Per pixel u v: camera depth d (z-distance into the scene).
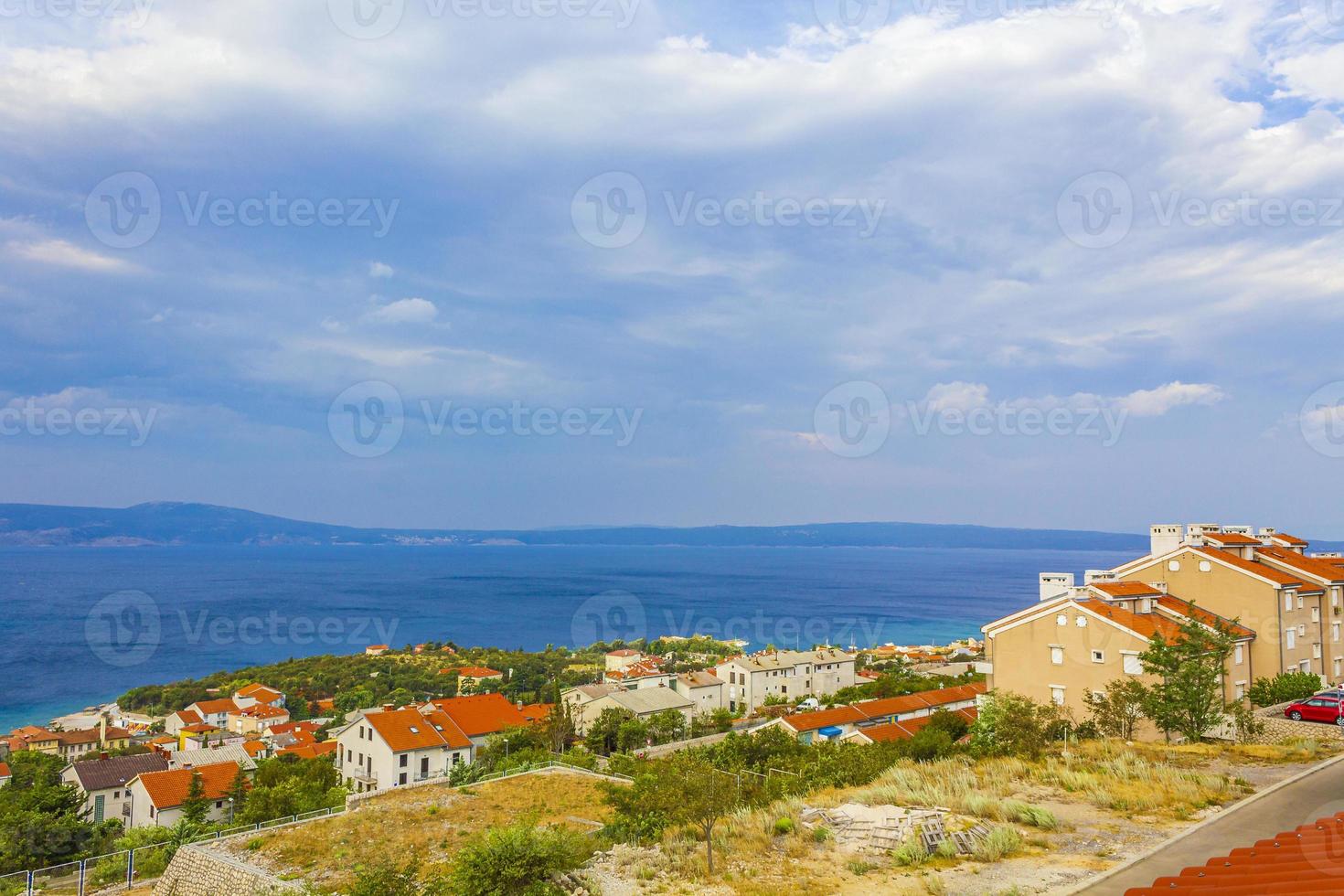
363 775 74.38
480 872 22.62
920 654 178.25
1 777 77.12
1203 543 50.34
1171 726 34.88
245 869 33.31
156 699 142.50
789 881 20.75
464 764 57.41
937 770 31.73
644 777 32.47
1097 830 22.11
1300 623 47.56
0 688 164.50
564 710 87.38
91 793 69.00
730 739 62.59
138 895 36.88
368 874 24.08
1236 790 24.84
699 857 23.88
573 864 23.89
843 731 80.81
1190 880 15.73
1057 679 47.16
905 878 19.97
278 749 95.44
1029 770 29.94
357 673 156.38
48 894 38.44
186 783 66.00
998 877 19.09
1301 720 36.03
